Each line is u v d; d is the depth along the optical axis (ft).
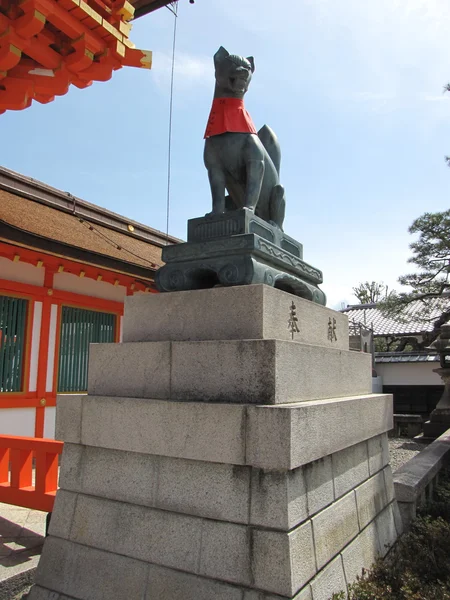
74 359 38.99
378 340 102.99
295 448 10.16
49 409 36.47
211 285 14.61
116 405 12.48
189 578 10.62
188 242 14.05
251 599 9.84
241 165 15.17
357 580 12.32
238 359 11.30
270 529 10.03
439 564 14.05
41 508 18.81
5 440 20.34
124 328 13.97
